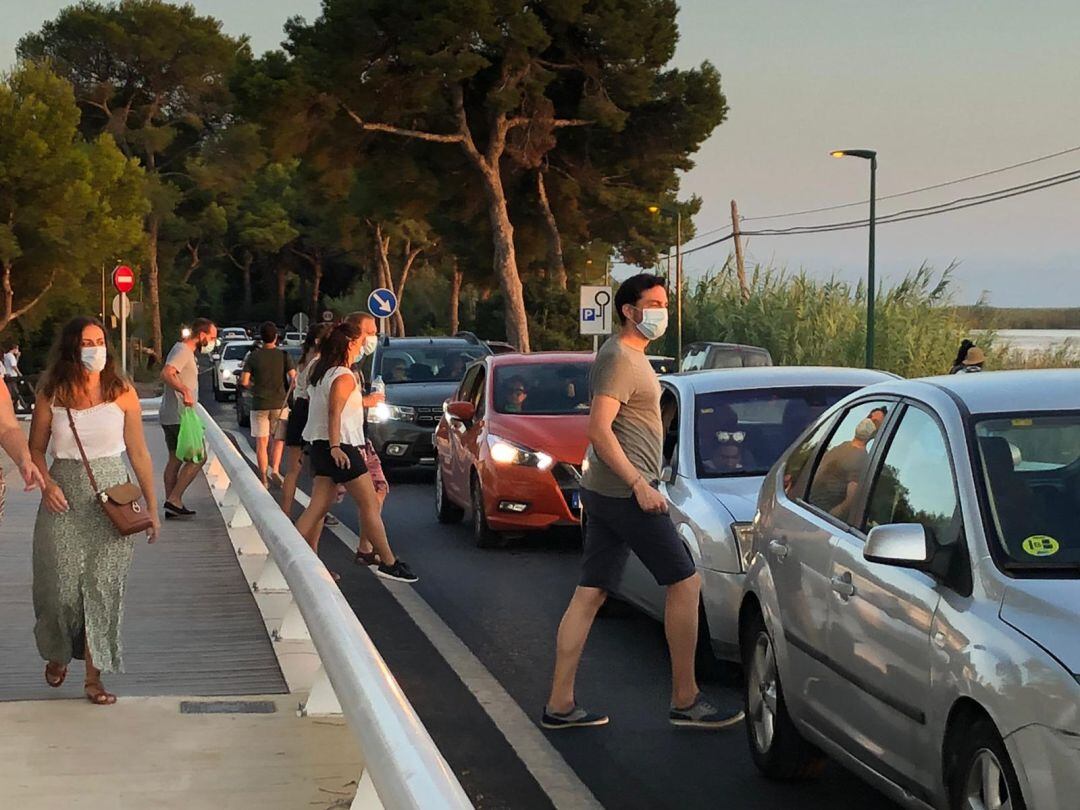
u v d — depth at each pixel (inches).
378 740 181.3
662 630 401.1
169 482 615.8
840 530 237.0
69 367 275.3
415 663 364.2
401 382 893.8
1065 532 194.5
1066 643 170.9
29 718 281.1
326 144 1862.7
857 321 1610.5
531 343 2156.7
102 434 278.1
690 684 299.3
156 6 3193.9
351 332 450.6
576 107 1907.0
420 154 1926.7
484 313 2522.1
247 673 320.8
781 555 256.7
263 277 5123.0
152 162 3267.7
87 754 258.2
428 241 3326.8
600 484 291.7
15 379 1512.1
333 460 447.5
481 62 1704.0
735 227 2662.4
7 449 263.4
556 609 436.5
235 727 276.2
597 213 2076.8
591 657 368.5
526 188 2059.5
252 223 4269.2
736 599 323.9
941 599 195.5
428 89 1731.1
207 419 748.0
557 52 1860.2
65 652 289.9
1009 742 171.5
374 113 1827.0
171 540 539.8
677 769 271.6
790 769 259.1
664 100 1909.4
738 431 374.6
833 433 261.0
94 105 3196.4
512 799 254.2
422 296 3774.6
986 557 191.9
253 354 758.5
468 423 586.6
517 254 2172.7
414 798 156.9
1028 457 207.5
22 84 2117.4
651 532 290.0
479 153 1875.0
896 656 205.0
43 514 283.6
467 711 316.5
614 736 295.1
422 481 842.8
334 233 3676.2
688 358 1609.3
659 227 2036.2
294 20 1815.9
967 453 207.9
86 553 282.5
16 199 2107.5
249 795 236.4
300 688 306.5
